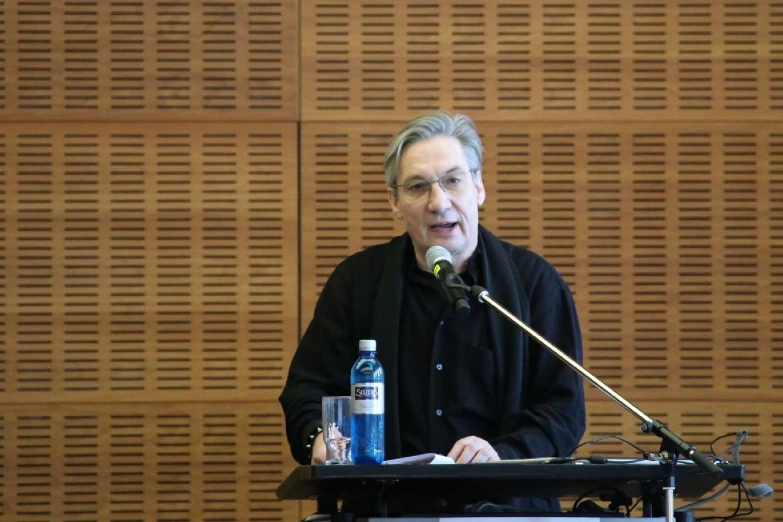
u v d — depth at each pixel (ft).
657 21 22.88
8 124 22.44
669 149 22.66
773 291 22.40
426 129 15.17
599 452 21.90
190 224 22.39
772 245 22.49
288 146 22.54
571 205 22.53
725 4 22.90
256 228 22.43
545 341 11.92
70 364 22.03
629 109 22.72
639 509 19.04
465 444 12.71
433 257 12.87
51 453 21.84
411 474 10.67
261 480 21.93
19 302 22.12
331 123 22.62
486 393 15.08
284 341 22.22
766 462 22.03
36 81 22.52
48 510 21.71
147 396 22.02
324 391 15.75
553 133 22.66
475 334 15.16
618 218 22.52
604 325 22.30
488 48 22.79
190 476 21.89
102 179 22.40
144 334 22.16
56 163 22.40
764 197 22.61
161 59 22.63
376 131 22.62
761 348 22.30
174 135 22.52
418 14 22.81
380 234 22.48
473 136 15.40
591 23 22.85
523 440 13.94
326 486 11.45
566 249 22.45
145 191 22.40
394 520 10.93
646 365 22.22
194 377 22.11
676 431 22.11
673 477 10.95
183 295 22.26
